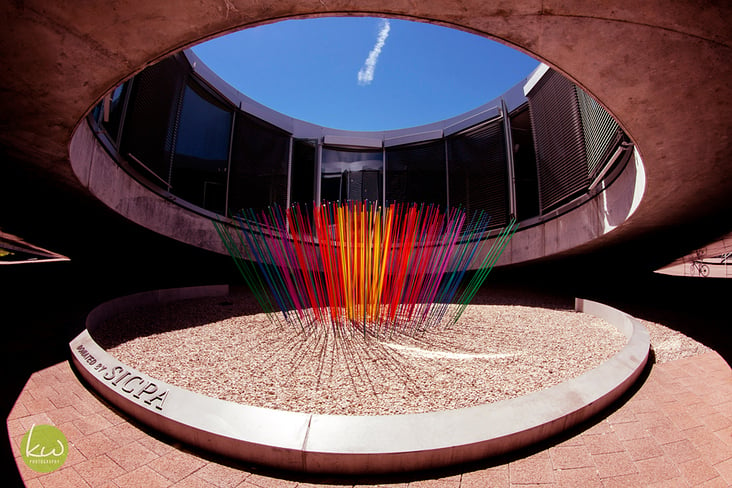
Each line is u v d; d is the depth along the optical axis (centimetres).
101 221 501
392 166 1063
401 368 257
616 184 467
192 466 140
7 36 200
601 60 230
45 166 331
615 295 659
